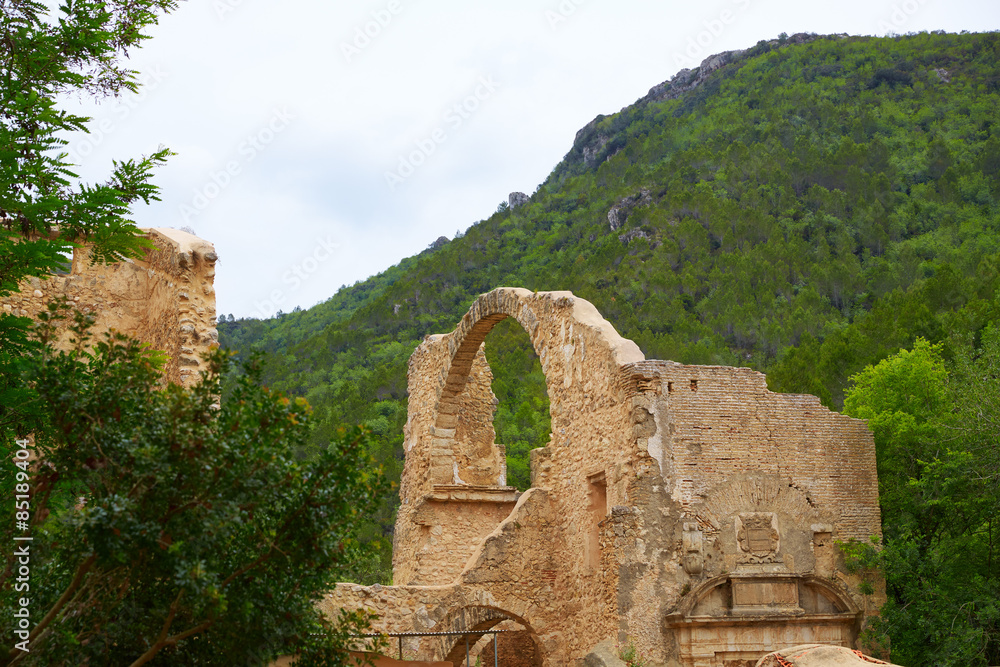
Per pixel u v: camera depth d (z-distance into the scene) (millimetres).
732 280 96562
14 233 12555
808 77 167125
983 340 31172
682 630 20906
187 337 18500
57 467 11586
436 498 30484
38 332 12789
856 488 22750
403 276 135000
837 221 107062
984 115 136875
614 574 21594
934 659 21031
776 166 122938
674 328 87500
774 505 22188
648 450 21953
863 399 29844
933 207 107625
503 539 25953
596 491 24344
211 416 11867
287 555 11977
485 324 30766
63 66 13406
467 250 135000
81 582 11828
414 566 30250
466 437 33875
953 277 47969
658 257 105750
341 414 73188
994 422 23719
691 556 21453
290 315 141875
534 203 159000
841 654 15172
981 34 168000
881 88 155000
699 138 152375
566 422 26203
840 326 80375
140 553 11203
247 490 11508
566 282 107562
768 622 21094
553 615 25750
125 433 11508
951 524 24562
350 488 12469
